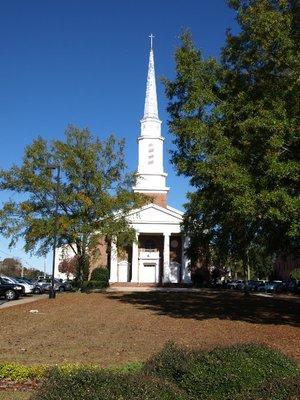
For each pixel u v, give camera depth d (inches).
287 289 2266.2
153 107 2967.5
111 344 522.6
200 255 1836.9
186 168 802.8
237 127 741.9
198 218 1542.8
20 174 1581.0
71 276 3243.1
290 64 707.4
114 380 203.6
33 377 334.0
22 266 4505.4
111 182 1660.9
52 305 1122.7
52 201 1619.1
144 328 674.2
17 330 655.1
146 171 2856.8
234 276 3764.8
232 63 808.3
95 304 1149.7
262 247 1246.9
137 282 2546.8
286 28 711.7
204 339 560.7
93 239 1638.8
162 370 233.8
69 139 1624.0
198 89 778.2
